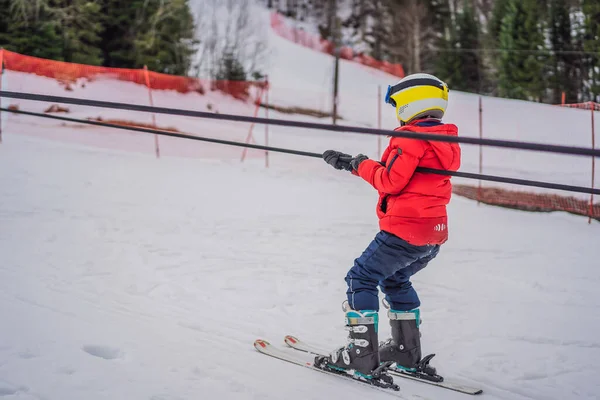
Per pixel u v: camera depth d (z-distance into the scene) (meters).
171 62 31.05
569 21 31.66
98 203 9.50
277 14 50.38
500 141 2.29
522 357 4.27
